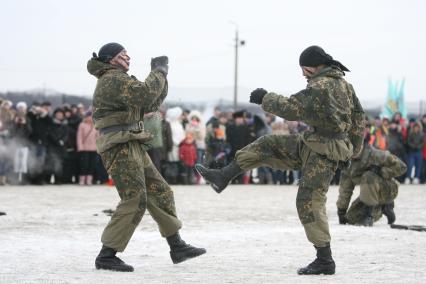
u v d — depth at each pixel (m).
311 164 8.23
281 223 14.14
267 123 28.08
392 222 14.35
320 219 8.15
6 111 24.31
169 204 8.54
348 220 14.11
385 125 29.14
